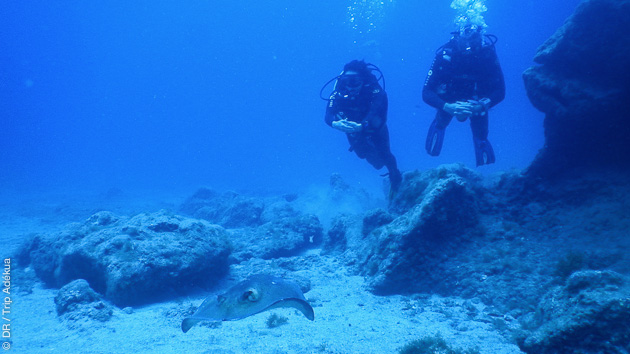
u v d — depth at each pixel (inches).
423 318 219.6
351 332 201.2
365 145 342.0
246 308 116.1
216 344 190.2
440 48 318.0
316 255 396.2
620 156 284.5
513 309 213.8
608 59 277.3
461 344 175.8
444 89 318.7
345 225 408.5
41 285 348.5
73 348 200.1
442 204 273.7
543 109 310.7
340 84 327.0
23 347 206.1
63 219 721.6
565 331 131.9
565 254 239.5
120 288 271.7
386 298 259.4
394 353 172.6
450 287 254.1
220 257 328.2
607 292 134.3
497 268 248.4
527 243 263.9
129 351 190.5
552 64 310.8
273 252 407.2
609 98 272.2
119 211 810.8
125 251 294.0
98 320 241.3
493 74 303.3
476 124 316.5
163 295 291.3
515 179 327.0
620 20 274.1
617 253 217.3
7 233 601.6
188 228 328.8
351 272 323.0
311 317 128.3
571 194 290.0
